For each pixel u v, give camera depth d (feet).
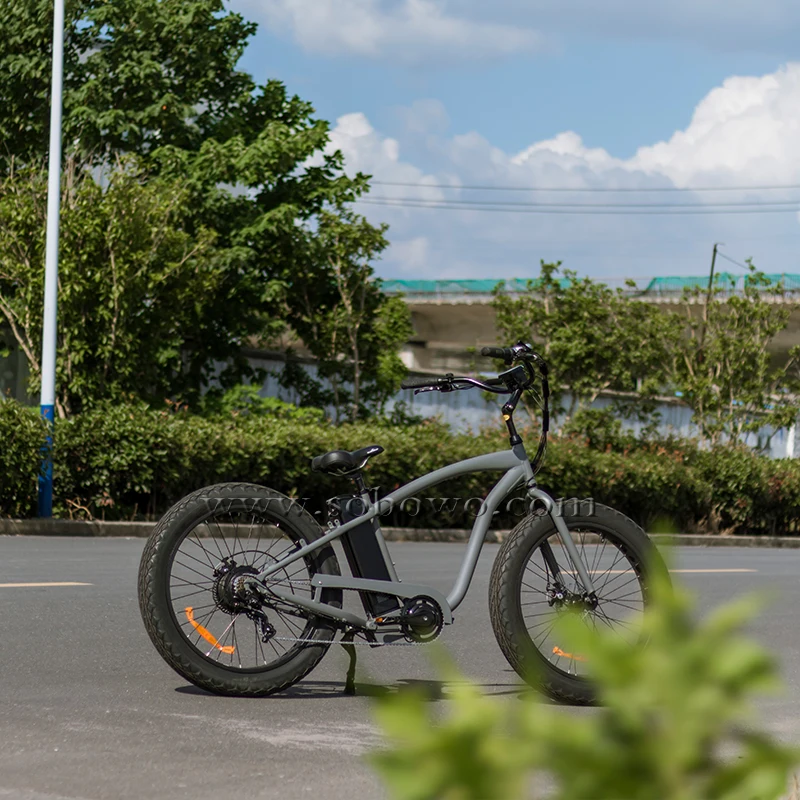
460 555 75.87
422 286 309.83
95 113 125.39
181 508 26.81
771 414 159.12
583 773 4.00
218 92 136.98
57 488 86.53
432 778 4.05
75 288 103.55
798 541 126.11
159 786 19.35
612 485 112.98
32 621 38.63
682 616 4.33
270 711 25.64
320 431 98.17
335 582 26.94
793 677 32.48
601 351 150.41
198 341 131.03
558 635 4.27
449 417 147.74
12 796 18.52
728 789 4.03
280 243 131.34
